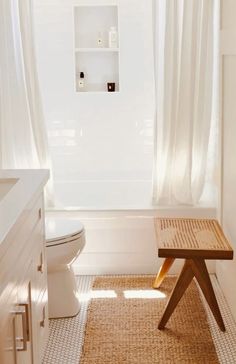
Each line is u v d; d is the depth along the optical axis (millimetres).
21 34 3271
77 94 4254
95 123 4289
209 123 3393
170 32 3260
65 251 2701
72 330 2709
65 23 4188
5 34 3281
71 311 2840
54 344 2572
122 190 4191
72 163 4324
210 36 3277
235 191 2730
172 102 3314
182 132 3355
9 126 3381
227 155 2938
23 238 1771
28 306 1845
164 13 3316
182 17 3240
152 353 2461
